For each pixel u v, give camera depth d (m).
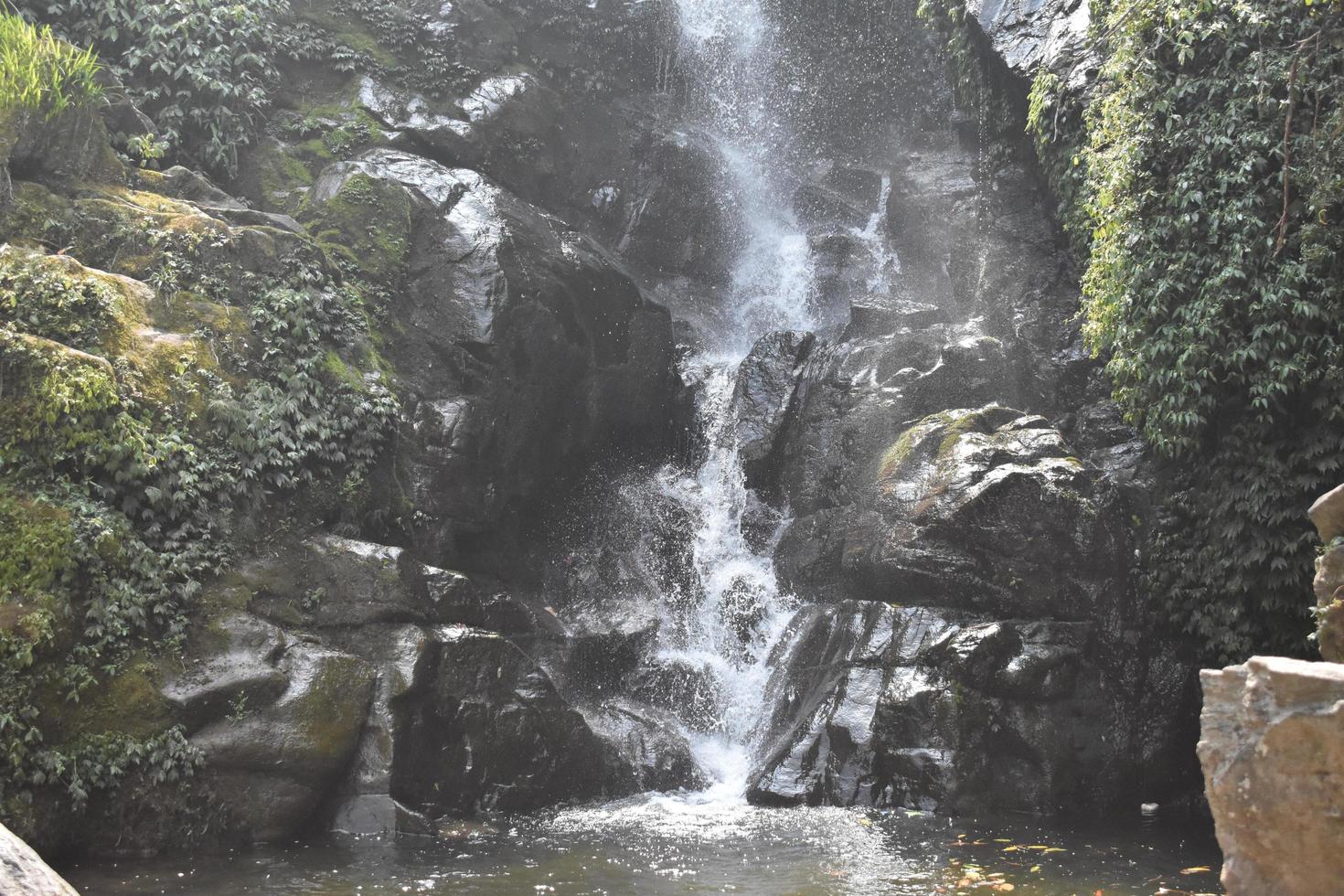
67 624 8.43
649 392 15.65
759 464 15.09
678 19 20.89
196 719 8.88
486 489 13.04
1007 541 11.65
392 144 15.35
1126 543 12.18
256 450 10.58
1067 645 11.29
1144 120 12.42
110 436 9.26
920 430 12.93
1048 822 10.24
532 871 8.10
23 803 7.85
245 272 11.80
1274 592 11.47
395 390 12.50
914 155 19.17
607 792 11.14
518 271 13.81
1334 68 11.50
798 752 11.15
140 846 8.45
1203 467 12.49
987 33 15.98
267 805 8.98
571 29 19.38
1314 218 11.21
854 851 8.83
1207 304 11.61
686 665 13.26
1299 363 11.13
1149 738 11.61
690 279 19.47
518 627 12.03
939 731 10.67
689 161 19.72
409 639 10.10
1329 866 3.30
